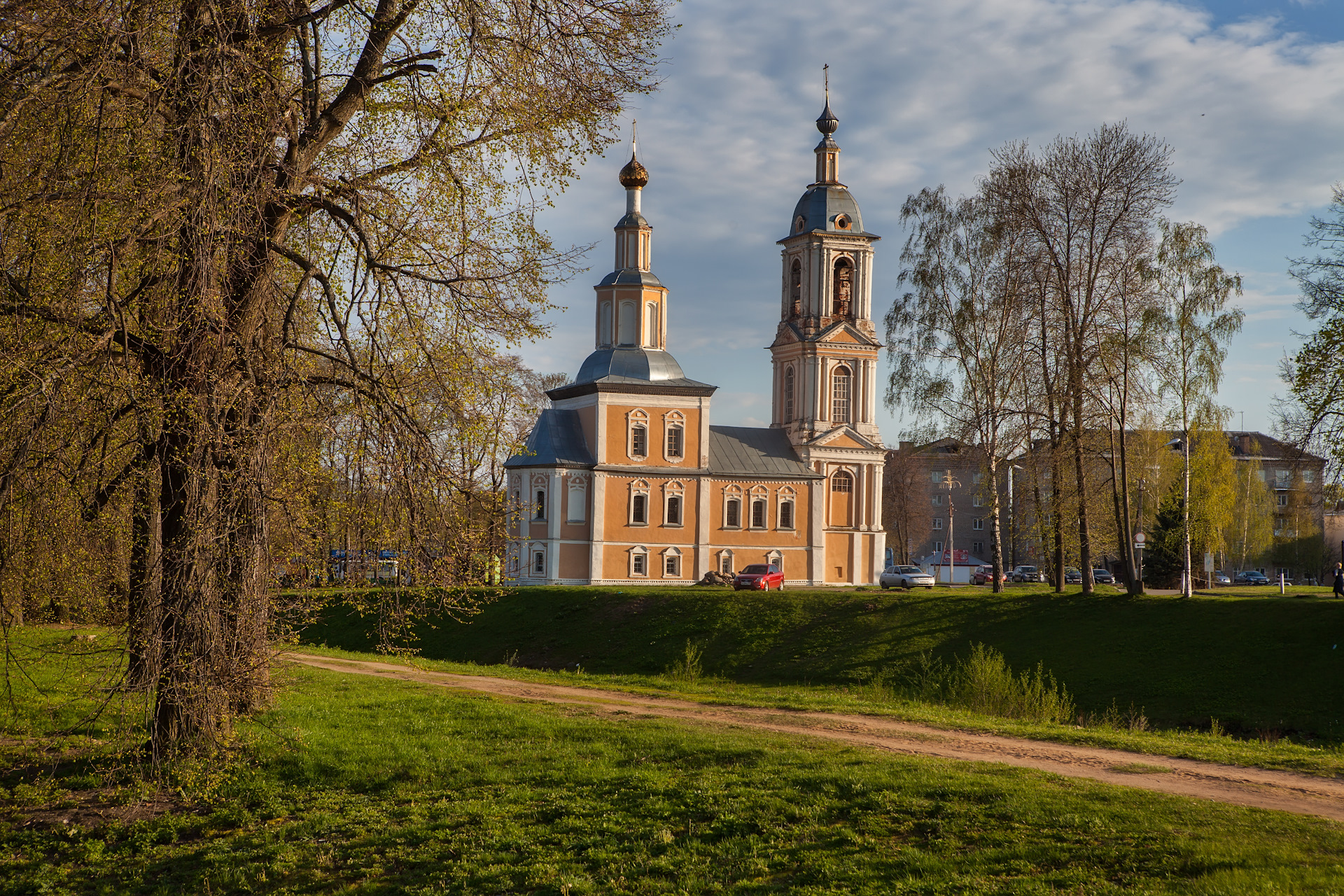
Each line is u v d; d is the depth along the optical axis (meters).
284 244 16.81
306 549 16.62
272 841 15.02
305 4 16.50
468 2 16.34
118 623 16.23
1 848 14.82
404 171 17.34
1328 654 33.22
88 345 13.66
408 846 14.67
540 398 78.12
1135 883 11.69
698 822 14.84
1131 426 46.75
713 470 76.06
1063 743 21.66
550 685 32.22
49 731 19.97
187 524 14.41
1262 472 105.19
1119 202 44.75
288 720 20.75
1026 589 56.81
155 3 13.74
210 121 13.89
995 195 49.97
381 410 15.92
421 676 33.16
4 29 13.81
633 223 77.69
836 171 83.88
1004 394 50.12
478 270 17.00
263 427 14.53
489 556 17.06
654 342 77.38
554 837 14.55
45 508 14.12
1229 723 31.22
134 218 13.70
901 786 15.77
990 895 11.52
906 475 113.81
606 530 73.00
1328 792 16.77
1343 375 31.59
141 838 15.14
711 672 43.38
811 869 12.82
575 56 17.22
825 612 47.19
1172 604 40.72
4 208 13.89
